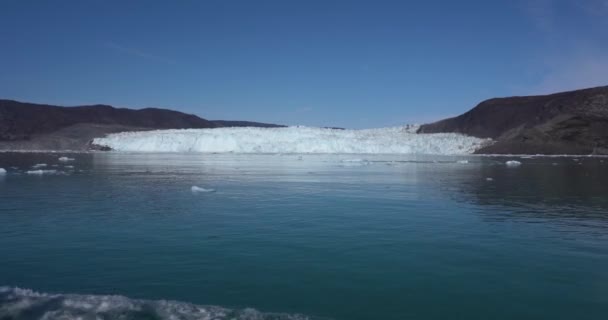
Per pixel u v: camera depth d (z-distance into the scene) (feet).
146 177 91.81
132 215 45.70
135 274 26.78
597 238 35.73
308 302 22.86
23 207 50.78
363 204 53.78
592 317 21.31
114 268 27.86
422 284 25.35
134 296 23.45
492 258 30.19
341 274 26.94
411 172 109.81
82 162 152.15
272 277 26.32
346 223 41.73
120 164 141.18
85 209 49.47
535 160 182.60
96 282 25.39
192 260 29.55
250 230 38.52
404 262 29.27
